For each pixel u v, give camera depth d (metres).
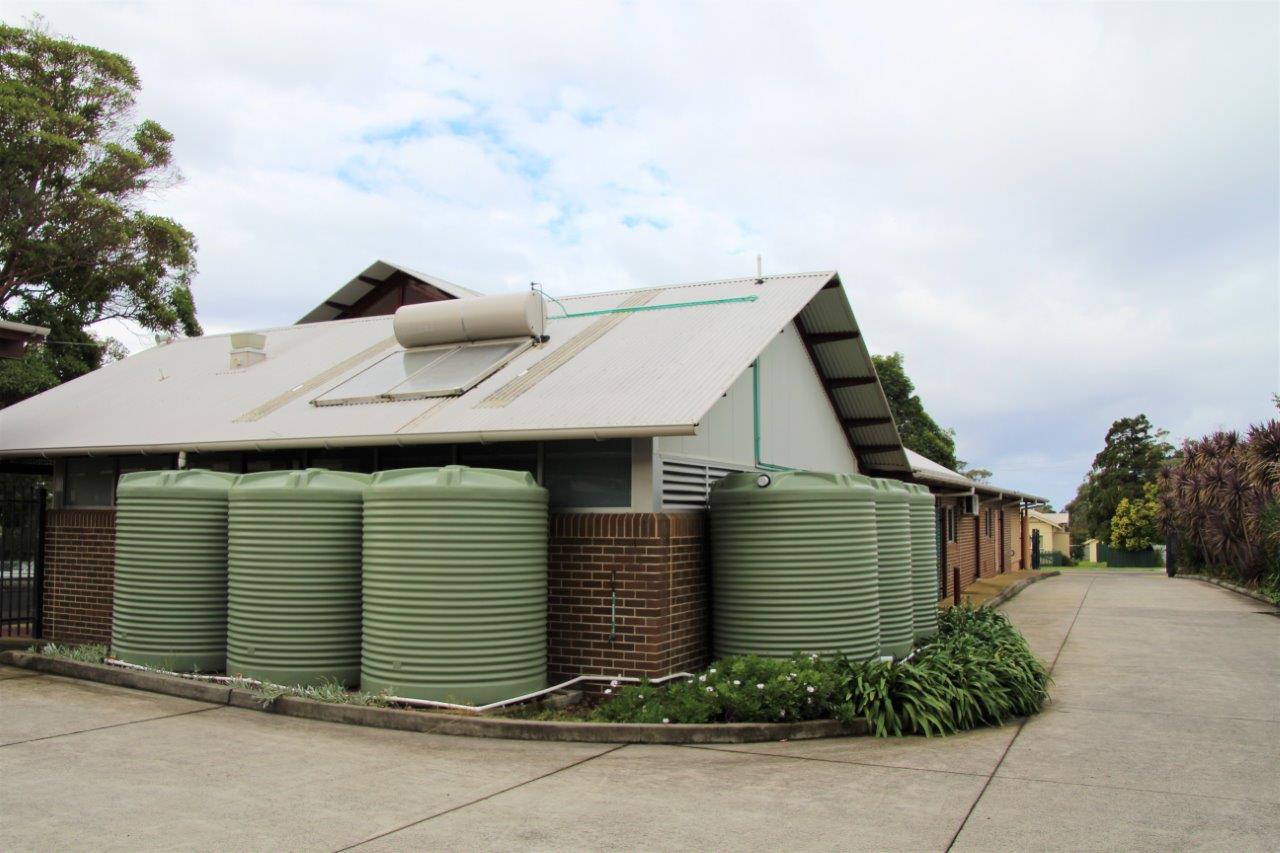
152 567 10.01
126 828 5.30
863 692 7.96
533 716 8.13
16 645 12.04
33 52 26.83
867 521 9.74
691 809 5.73
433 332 12.26
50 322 27.45
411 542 8.34
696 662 9.64
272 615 9.06
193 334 30.97
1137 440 62.38
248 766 6.63
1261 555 23.56
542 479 9.66
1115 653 13.03
